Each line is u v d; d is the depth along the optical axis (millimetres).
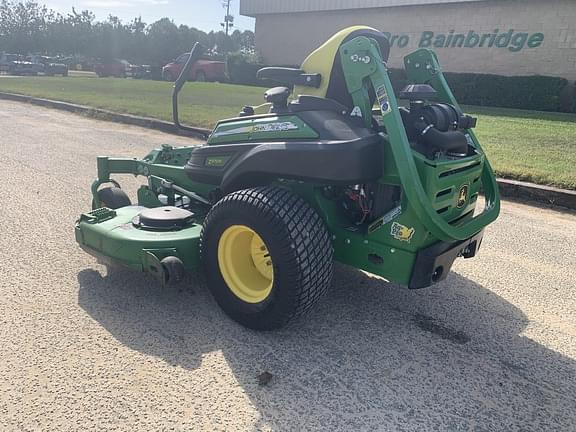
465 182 3174
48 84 22906
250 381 2715
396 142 2762
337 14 26656
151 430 2346
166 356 2887
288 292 2869
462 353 3080
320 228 2924
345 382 2750
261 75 3465
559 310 3664
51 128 10664
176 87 4098
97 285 3662
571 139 10188
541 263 4473
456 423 2502
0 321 3156
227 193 3379
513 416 2572
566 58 19156
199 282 3771
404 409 2576
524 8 19828
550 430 2494
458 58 22047
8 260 4012
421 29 23047
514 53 20406
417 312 3535
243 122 3334
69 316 3248
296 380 2742
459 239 2910
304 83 3275
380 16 24578
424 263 2867
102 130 10703
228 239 3135
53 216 5047
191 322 3242
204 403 2535
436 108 3008
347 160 2756
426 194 2795
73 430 2328
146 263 3232
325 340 3129
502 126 12195
